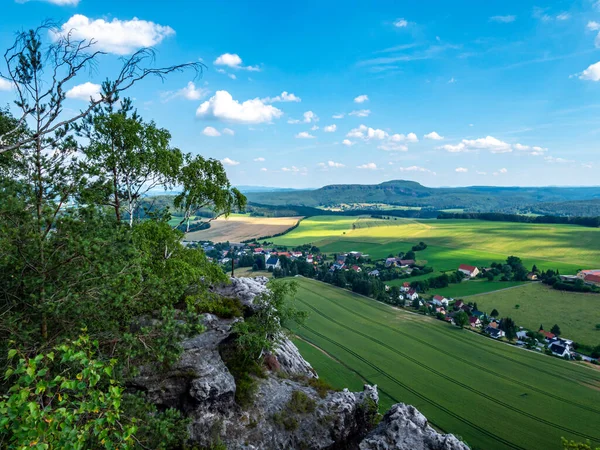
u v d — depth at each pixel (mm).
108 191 18359
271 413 24266
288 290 31094
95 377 8352
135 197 33094
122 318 17266
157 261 27781
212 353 24781
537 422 63500
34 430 7156
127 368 14281
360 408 27641
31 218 13109
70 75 10164
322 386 29547
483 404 69375
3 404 7160
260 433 22688
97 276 13148
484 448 56469
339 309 127000
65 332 12750
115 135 30203
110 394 8812
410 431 22266
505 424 62844
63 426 7812
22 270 12242
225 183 39781
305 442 23484
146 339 14547
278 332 31516
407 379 79188
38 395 8961
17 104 11047
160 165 33188
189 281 27578
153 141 32500
